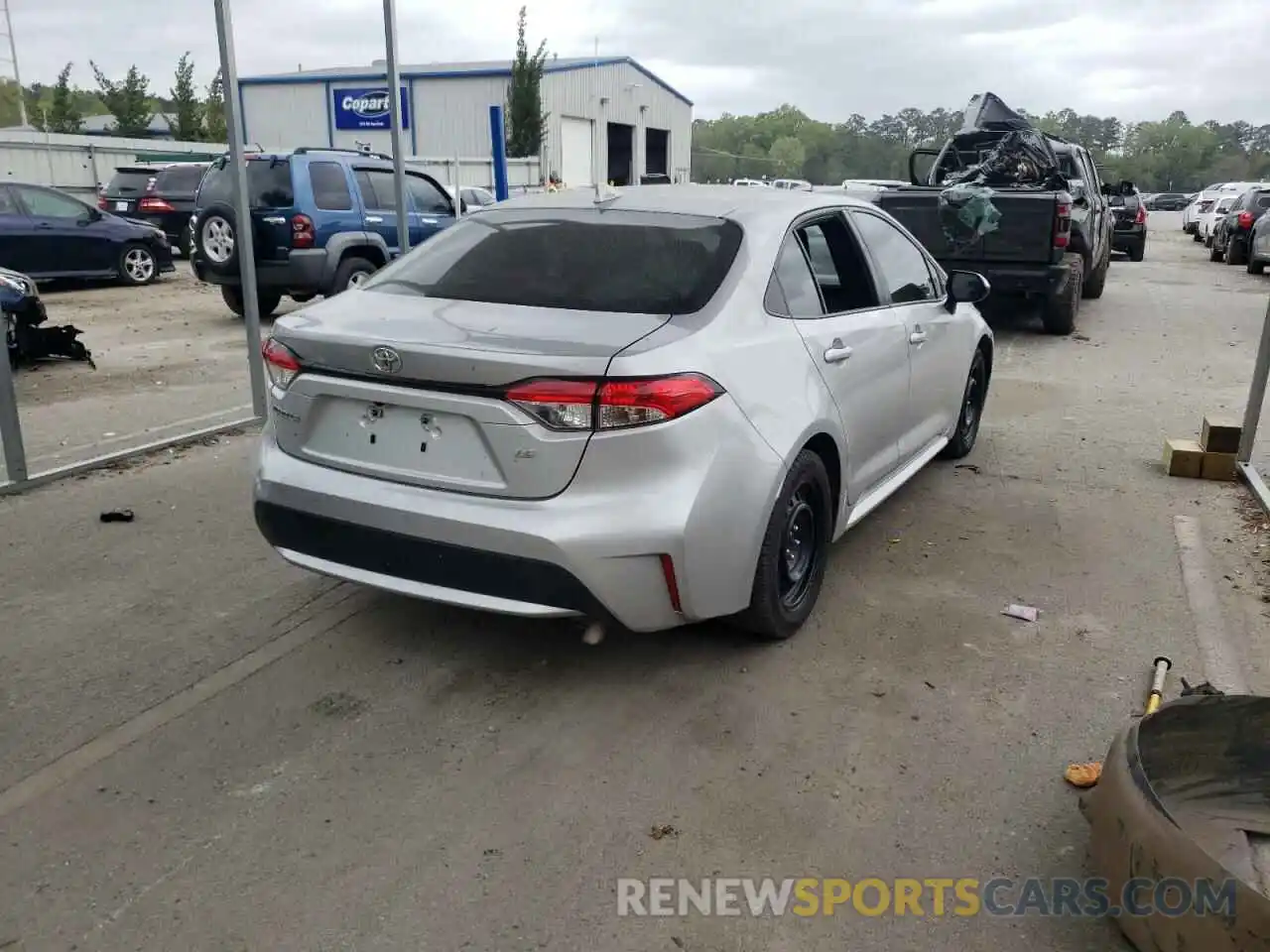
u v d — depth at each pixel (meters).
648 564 3.29
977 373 6.49
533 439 3.18
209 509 5.52
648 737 3.41
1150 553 5.02
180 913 2.62
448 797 3.09
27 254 14.96
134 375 9.24
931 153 14.52
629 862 2.82
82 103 50.62
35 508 5.50
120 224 16.19
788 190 4.80
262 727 3.46
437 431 3.35
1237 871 2.42
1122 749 2.65
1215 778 2.70
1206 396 8.52
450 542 3.31
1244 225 21.19
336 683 3.74
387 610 4.31
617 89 40.81
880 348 4.59
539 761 3.28
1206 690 3.44
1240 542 5.17
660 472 3.26
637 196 4.42
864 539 5.18
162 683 3.73
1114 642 4.10
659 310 3.58
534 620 4.22
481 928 2.58
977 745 3.38
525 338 3.32
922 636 4.13
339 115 37.72
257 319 7.10
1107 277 19.19
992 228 11.02
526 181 33.31
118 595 4.44
